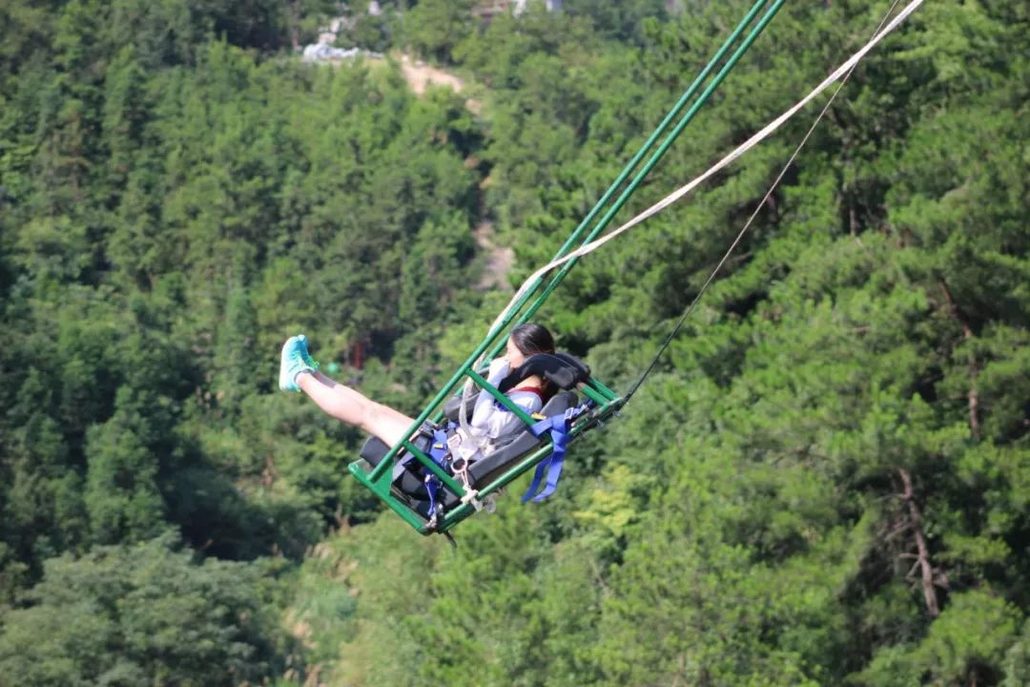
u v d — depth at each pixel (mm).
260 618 127188
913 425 63188
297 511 196000
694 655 58312
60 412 185000
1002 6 80750
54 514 163750
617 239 99938
